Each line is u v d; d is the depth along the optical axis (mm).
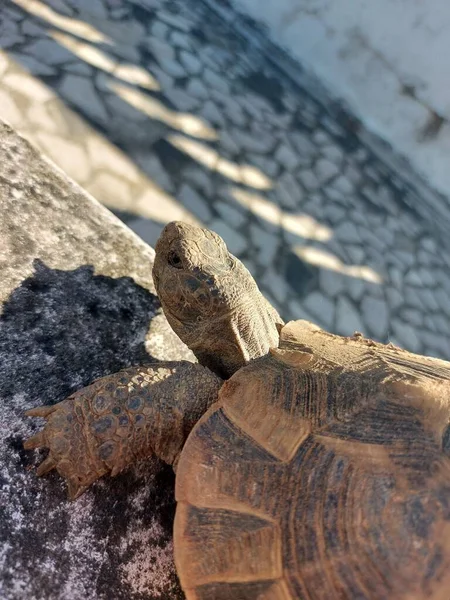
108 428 99
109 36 349
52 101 288
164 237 131
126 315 146
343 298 327
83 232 153
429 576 75
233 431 97
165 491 120
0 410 113
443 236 427
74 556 104
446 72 432
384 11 441
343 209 375
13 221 141
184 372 110
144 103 326
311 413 95
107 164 286
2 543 99
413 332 342
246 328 128
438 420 89
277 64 454
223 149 343
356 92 465
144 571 109
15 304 130
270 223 329
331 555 81
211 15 446
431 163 462
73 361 129
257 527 86
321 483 86
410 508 79
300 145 394
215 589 85
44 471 102
